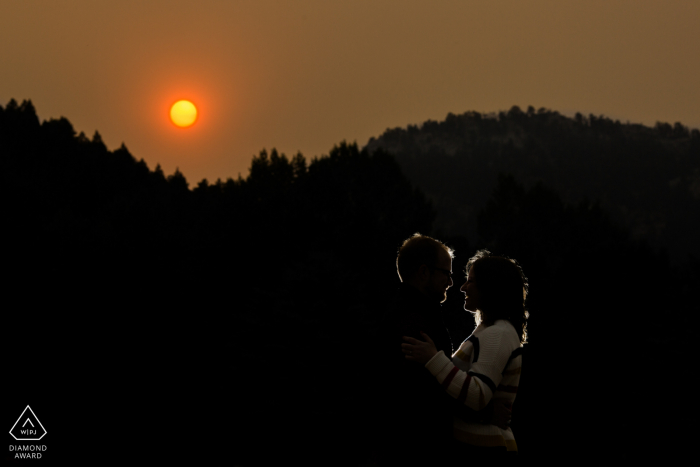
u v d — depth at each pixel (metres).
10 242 38.12
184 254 45.72
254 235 45.06
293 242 44.66
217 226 50.72
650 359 28.52
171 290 40.00
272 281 41.72
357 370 27.53
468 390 2.77
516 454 3.08
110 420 29.94
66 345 33.91
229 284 42.81
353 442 26.83
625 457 27.59
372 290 39.66
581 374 30.22
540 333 32.19
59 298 35.81
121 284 38.19
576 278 38.28
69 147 103.81
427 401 2.90
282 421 27.64
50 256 39.00
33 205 55.12
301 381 27.39
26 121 102.75
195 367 35.94
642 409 27.86
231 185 71.19
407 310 3.14
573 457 27.25
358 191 58.91
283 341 28.41
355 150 64.62
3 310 34.38
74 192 84.88
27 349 33.09
